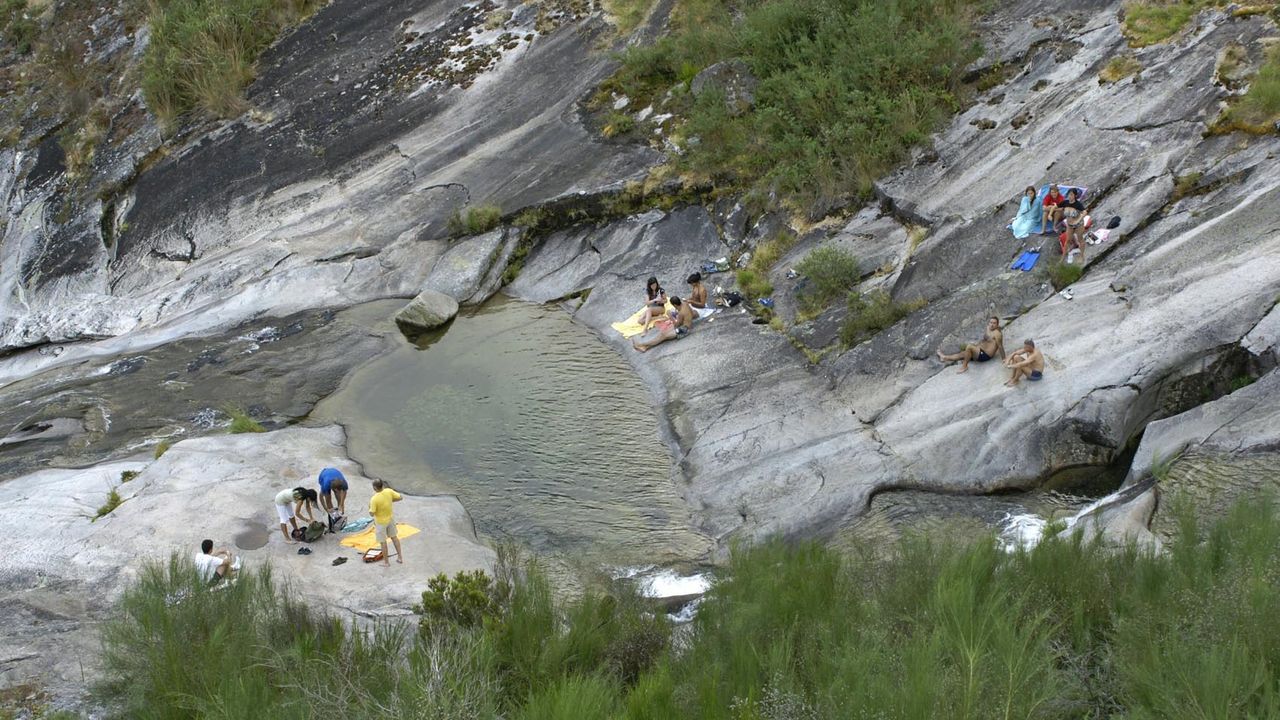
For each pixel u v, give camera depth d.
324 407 16.25
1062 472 12.34
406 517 12.91
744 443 13.98
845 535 11.84
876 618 7.64
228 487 13.24
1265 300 12.33
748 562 9.49
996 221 15.77
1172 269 13.48
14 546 11.99
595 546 12.44
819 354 15.35
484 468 14.24
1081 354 13.02
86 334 20.17
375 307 19.47
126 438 15.51
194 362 17.89
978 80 18.64
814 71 19.27
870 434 13.44
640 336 17.28
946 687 6.22
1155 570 7.80
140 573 10.25
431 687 7.25
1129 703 6.29
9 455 15.27
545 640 8.59
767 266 17.88
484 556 12.02
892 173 17.83
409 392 16.42
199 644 8.48
